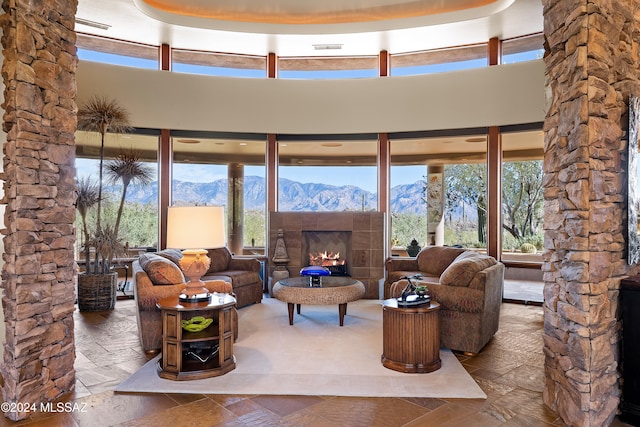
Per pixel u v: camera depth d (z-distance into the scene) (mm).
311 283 5246
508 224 6883
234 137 7246
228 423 2727
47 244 3021
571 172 2670
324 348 4184
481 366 3738
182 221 3535
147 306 4082
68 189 3219
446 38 6934
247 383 3324
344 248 7234
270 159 7359
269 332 4754
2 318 3242
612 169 2729
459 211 7125
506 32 6703
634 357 2695
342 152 7477
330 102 7281
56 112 3105
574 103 2654
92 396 3117
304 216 7051
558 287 2818
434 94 6973
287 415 2830
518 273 6762
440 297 4098
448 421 2756
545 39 2980
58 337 3109
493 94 6668
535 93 6395
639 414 2668
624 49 2812
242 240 7484
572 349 2648
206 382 3340
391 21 6590
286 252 7031
